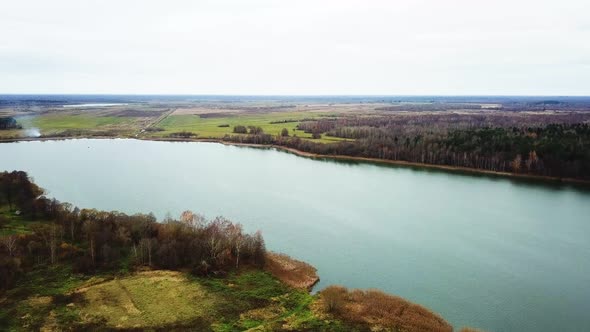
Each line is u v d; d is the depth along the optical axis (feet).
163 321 239.50
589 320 259.80
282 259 327.88
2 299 253.24
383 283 300.40
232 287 277.85
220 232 325.83
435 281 304.71
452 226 419.74
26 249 301.43
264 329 236.63
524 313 266.16
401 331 237.25
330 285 295.07
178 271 294.05
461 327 249.34
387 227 414.00
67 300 255.50
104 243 312.91
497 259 343.67
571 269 327.47
